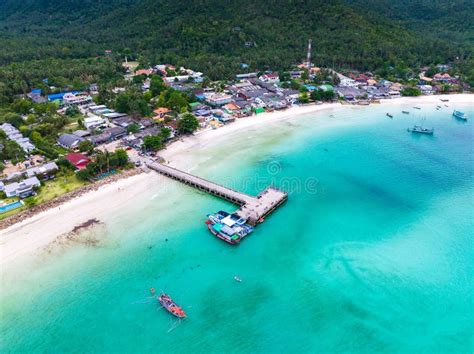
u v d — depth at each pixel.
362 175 110.94
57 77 192.88
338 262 73.81
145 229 82.81
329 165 117.19
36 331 58.69
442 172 113.69
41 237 78.75
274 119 159.38
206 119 153.50
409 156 125.44
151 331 58.94
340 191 101.38
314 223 86.81
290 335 58.56
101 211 88.81
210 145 130.38
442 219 88.50
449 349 56.38
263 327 59.84
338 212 91.31
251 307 63.38
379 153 127.31
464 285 68.12
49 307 62.72
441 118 167.75
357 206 94.06
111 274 69.81
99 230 81.81
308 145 132.62
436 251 77.12
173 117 150.38
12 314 61.16
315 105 180.38
